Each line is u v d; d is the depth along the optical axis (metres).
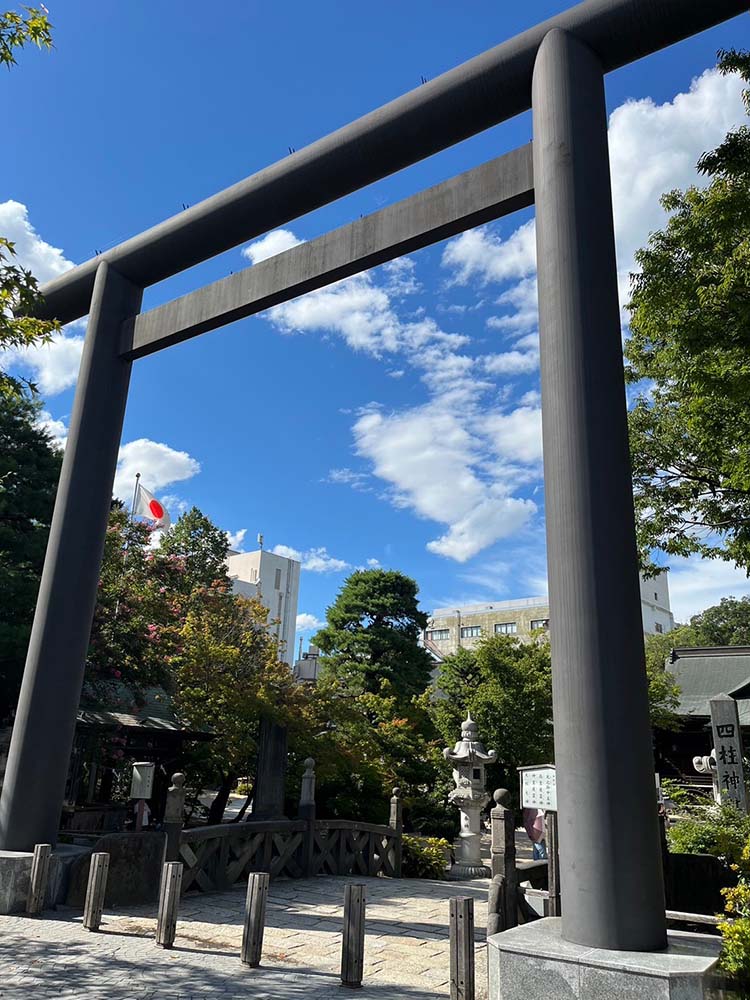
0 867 7.35
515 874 6.05
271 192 8.53
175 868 6.34
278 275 8.22
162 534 30.62
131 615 14.47
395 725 19.89
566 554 5.07
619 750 4.62
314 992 5.07
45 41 7.33
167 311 9.24
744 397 8.34
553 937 4.57
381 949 6.46
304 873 10.50
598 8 6.27
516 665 22.09
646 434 12.14
